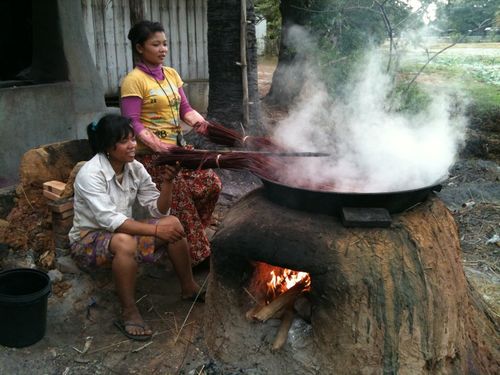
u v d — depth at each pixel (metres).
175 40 7.95
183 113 3.54
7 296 2.71
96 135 2.83
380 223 2.30
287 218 2.43
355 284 2.23
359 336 2.27
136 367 2.72
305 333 2.52
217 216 4.56
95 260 2.98
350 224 2.30
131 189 3.07
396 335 2.27
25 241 3.62
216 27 5.41
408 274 2.30
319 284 2.28
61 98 5.06
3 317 2.77
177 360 2.76
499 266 4.04
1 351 2.79
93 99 5.40
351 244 2.28
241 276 2.61
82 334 2.98
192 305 3.22
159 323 3.09
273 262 2.34
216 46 5.46
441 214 2.66
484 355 2.73
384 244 2.30
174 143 3.40
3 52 5.79
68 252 3.44
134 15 7.02
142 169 3.10
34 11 5.18
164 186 3.00
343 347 2.30
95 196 2.83
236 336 2.63
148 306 3.26
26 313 2.75
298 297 2.66
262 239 2.38
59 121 5.07
